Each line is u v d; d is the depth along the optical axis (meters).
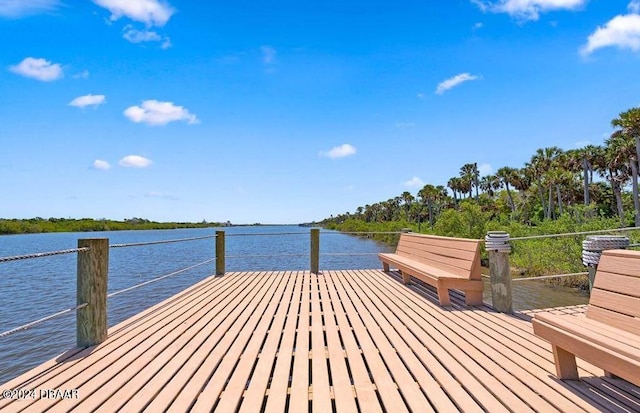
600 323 2.22
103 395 2.19
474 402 2.04
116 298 12.18
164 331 3.55
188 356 2.85
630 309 2.08
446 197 62.62
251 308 4.52
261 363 2.71
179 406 2.05
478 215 21.42
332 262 23.94
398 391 2.21
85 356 2.85
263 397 2.17
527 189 49.47
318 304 4.72
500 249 4.18
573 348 2.08
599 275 2.42
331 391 2.23
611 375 2.35
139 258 27.38
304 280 6.69
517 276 14.98
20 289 14.77
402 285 6.10
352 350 2.96
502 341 3.13
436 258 5.34
